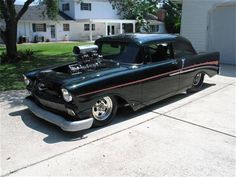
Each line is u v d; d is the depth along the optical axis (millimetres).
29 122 4770
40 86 4586
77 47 5008
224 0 10508
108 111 4613
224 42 11055
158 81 5262
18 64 11719
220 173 3238
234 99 6141
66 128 4035
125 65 4898
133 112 5270
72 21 33906
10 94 6609
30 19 30469
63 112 4309
